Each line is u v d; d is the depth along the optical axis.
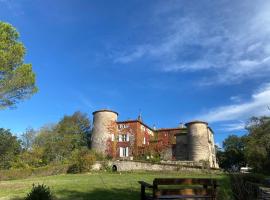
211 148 57.62
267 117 45.41
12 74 25.84
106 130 55.47
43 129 69.50
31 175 42.97
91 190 17.39
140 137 56.19
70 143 63.16
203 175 31.48
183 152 55.69
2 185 22.08
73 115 71.62
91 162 42.31
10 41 26.48
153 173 36.34
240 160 70.94
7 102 25.95
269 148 41.41
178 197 11.72
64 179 27.48
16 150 59.72
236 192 12.95
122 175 32.62
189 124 54.47
